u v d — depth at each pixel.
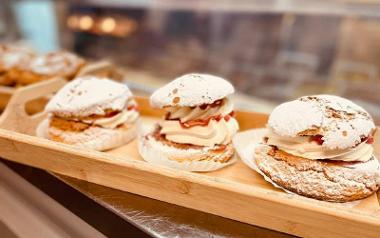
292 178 0.28
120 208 0.28
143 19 0.88
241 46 0.77
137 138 0.38
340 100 0.30
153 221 0.27
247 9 0.72
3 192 0.35
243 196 0.24
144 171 0.27
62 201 0.31
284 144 0.30
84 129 0.35
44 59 0.51
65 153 0.29
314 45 0.66
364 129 0.28
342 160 0.28
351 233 0.23
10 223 0.32
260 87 0.70
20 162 0.33
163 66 0.83
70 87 0.37
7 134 0.31
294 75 0.69
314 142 0.29
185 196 0.26
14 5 1.04
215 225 0.26
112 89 0.36
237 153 0.35
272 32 0.71
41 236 0.31
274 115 0.30
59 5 0.98
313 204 0.23
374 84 0.59
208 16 0.79
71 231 0.30
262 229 0.26
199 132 0.33
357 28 0.60
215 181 0.25
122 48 0.91
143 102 0.43
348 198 0.27
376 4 0.57
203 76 0.34
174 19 0.84
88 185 0.30
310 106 0.29
